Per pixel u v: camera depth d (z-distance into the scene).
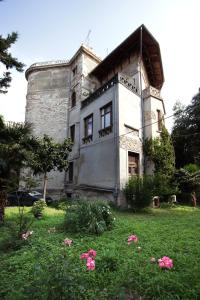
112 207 13.59
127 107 16.23
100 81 23.61
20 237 6.00
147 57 20.09
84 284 3.20
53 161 16.05
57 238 6.43
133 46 18.94
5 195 8.68
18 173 8.94
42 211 10.62
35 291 2.80
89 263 3.23
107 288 3.49
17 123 9.24
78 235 6.71
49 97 24.38
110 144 15.62
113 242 5.98
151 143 16.52
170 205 15.70
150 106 17.44
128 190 13.55
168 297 3.10
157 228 7.82
